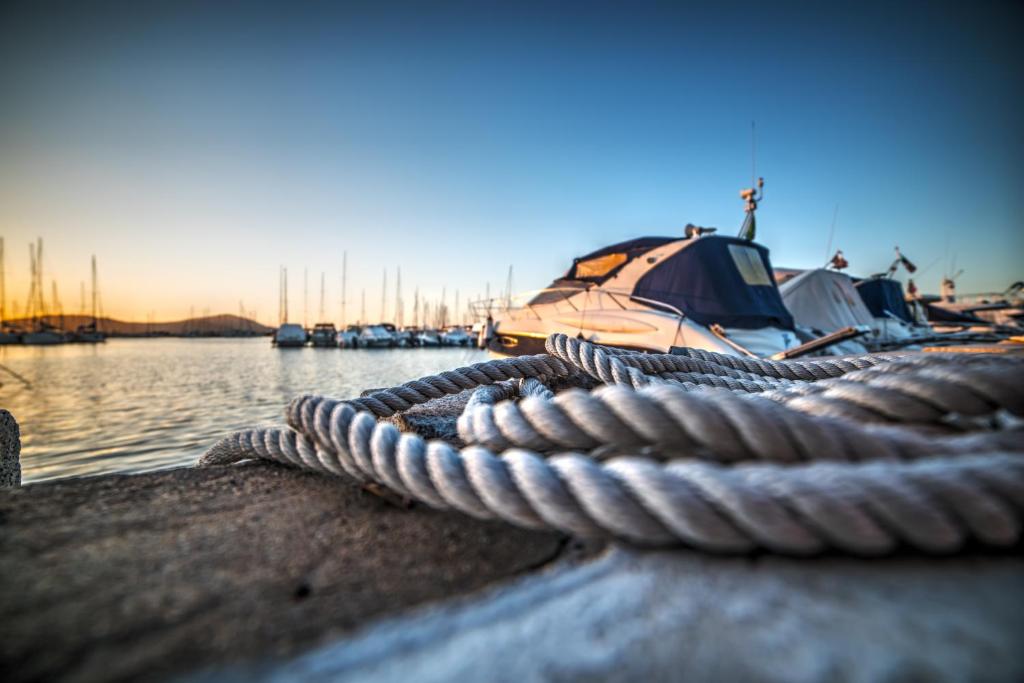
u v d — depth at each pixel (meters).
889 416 1.26
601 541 1.15
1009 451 1.07
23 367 32.00
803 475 0.99
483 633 0.82
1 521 1.32
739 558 1.00
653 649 0.75
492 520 1.29
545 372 2.87
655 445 1.28
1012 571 0.89
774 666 0.70
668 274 7.98
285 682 0.74
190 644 0.82
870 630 0.76
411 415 2.78
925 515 0.90
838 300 11.87
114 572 1.06
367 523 1.31
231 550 1.16
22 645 0.82
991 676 0.65
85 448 9.21
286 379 24.03
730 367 3.05
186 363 36.16
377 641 0.82
